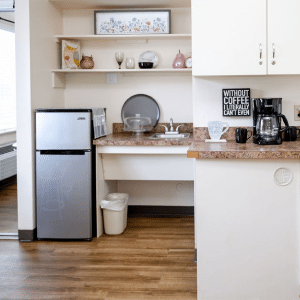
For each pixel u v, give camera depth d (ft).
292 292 7.53
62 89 13.57
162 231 11.93
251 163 7.43
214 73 8.77
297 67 8.63
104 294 7.87
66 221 11.12
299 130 9.71
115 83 13.55
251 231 7.52
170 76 13.37
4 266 9.32
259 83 9.92
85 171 11.00
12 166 19.35
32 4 10.98
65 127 10.94
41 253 10.18
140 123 12.85
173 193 13.75
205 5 8.68
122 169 11.68
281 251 7.49
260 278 7.56
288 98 9.87
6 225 12.57
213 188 7.54
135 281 8.45
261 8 8.57
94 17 12.96
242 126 10.05
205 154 7.40
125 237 11.42
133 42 13.25
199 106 10.12
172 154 11.42
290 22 8.55
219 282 7.64
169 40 13.26
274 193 7.43
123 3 12.62
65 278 8.63
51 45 12.48
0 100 18.95
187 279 8.53
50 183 11.07
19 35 10.83
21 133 11.04
